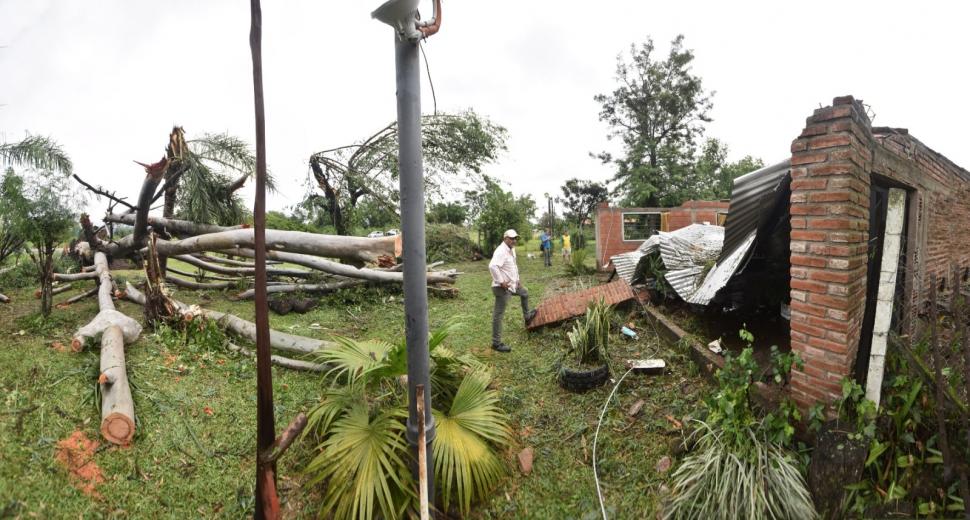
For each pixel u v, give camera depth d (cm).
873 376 265
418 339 263
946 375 274
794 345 300
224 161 761
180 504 273
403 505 268
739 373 315
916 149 463
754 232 436
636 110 2831
